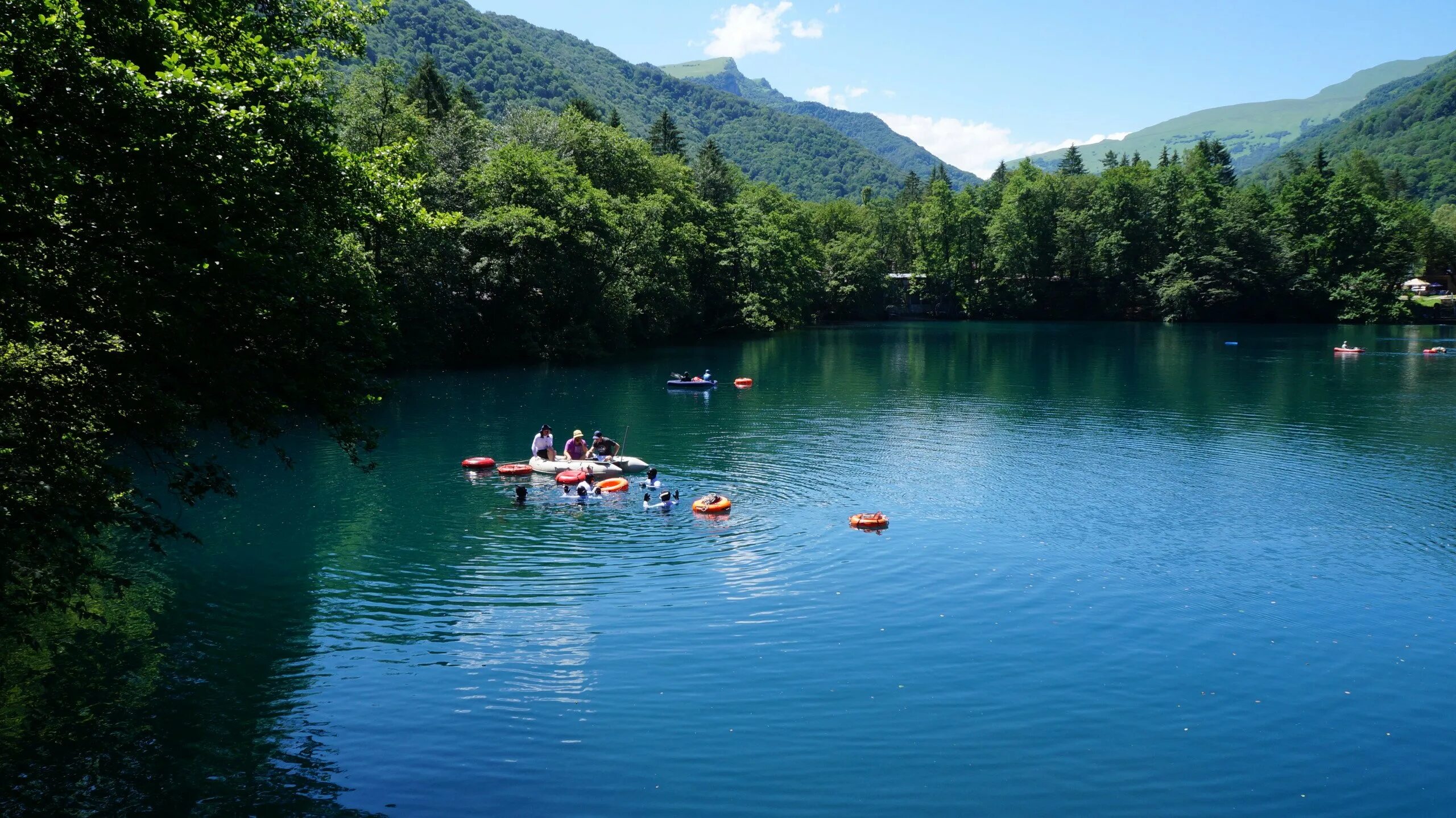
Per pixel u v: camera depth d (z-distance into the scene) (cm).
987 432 3969
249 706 1488
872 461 3378
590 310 7069
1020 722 1463
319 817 1192
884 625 1845
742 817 1217
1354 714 1500
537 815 1212
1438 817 1230
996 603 1967
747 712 1490
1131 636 1800
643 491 2897
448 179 6284
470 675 1609
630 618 1867
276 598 1961
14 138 1096
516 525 2511
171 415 1400
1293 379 5878
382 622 1841
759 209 11375
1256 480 3081
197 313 1288
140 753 1339
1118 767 1341
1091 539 2422
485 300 6706
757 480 3062
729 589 2041
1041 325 12288
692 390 5350
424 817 1201
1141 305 13112
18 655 1656
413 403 4684
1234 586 2075
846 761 1348
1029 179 14275
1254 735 1434
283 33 1948
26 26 1166
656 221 8094
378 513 2605
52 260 1260
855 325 12381
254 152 1395
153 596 1962
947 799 1259
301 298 1452
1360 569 2189
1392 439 3819
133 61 1349
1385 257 11912
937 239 14400
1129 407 4706
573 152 7856
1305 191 12294
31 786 1248
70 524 1409
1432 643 1773
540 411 4462
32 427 1355
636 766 1330
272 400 1456
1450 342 8800
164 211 1251
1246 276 12044
